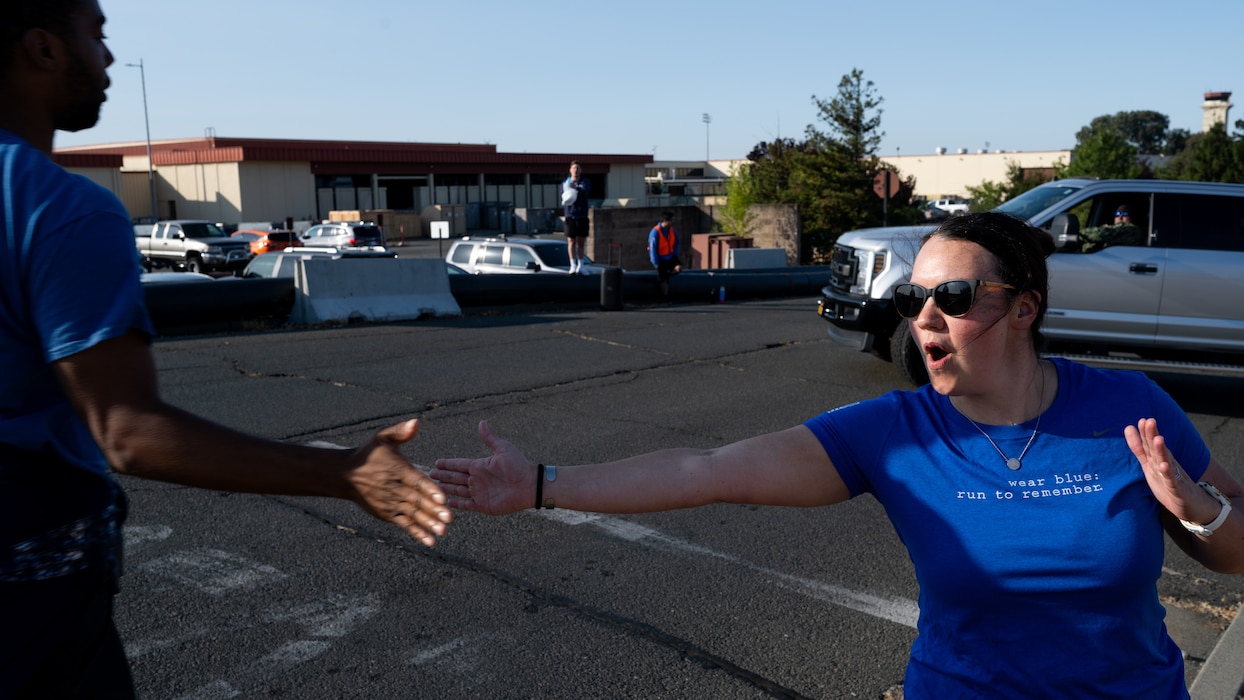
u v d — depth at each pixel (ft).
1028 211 31.53
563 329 46.14
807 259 113.19
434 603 14.73
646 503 6.47
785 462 6.59
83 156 177.99
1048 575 5.96
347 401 28.48
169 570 15.74
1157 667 6.22
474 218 193.77
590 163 226.38
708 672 12.78
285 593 14.94
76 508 5.41
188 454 5.00
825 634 14.02
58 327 4.88
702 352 39.65
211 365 33.88
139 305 5.16
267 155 182.29
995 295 6.07
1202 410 30.45
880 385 32.91
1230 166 115.03
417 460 22.38
